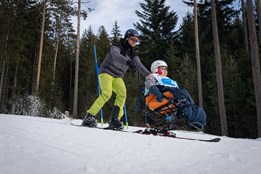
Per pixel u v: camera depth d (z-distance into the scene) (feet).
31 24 73.77
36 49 74.18
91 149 4.77
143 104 11.27
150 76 10.61
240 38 69.67
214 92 50.24
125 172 3.31
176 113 9.77
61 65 102.17
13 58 63.87
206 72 61.52
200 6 69.10
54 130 7.21
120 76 12.37
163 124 10.08
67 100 106.22
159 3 80.23
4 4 64.69
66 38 96.78
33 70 73.46
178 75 56.59
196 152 5.44
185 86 52.65
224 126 39.58
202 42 65.82
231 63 48.91
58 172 2.97
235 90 47.52
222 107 40.11
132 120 48.80
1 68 63.57
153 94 9.95
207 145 6.84
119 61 12.03
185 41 70.64
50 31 84.43
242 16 68.18
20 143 4.60
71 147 4.76
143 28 77.92
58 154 3.98
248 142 10.06
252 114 47.85
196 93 53.98
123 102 12.26
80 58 102.53
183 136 13.42
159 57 76.28
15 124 8.00
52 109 45.44
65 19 83.61
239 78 47.62
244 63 51.72
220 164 4.25
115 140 6.32
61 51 100.53
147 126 10.51
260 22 32.45
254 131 47.91
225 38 67.51
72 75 109.50
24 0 71.56
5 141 4.68
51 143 4.97
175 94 9.78
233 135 52.85
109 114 51.21
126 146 5.53
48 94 48.60
